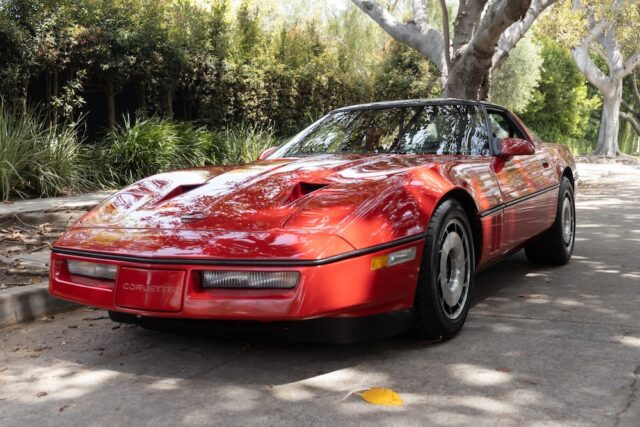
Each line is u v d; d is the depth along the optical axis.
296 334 2.71
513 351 3.07
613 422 2.29
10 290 3.94
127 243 2.85
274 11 21.00
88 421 2.42
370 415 2.39
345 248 2.65
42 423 2.42
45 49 9.32
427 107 4.30
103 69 10.01
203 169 3.78
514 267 5.12
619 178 15.47
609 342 3.18
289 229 2.72
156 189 3.41
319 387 2.68
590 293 4.22
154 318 2.82
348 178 3.15
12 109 9.33
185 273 2.66
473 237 3.54
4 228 6.48
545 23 22.78
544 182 4.60
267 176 3.30
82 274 2.95
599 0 22.45
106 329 3.67
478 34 10.05
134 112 12.18
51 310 4.06
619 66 27.91
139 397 2.64
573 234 5.36
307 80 14.61
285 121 14.02
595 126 40.03
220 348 3.22
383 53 18.58
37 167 8.33
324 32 18.56
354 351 3.11
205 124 12.43
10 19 9.08
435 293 3.06
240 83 12.79
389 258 2.79
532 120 33.38
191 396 2.62
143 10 11.26
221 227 2.80
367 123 4.27
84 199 8.01
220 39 12.50
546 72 32.44
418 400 2.52
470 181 3.48
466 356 3.01
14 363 3.12
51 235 6.17
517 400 2.49
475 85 10.66
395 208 2.91
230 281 2.63
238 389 2.68
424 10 13.84
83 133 11.17
